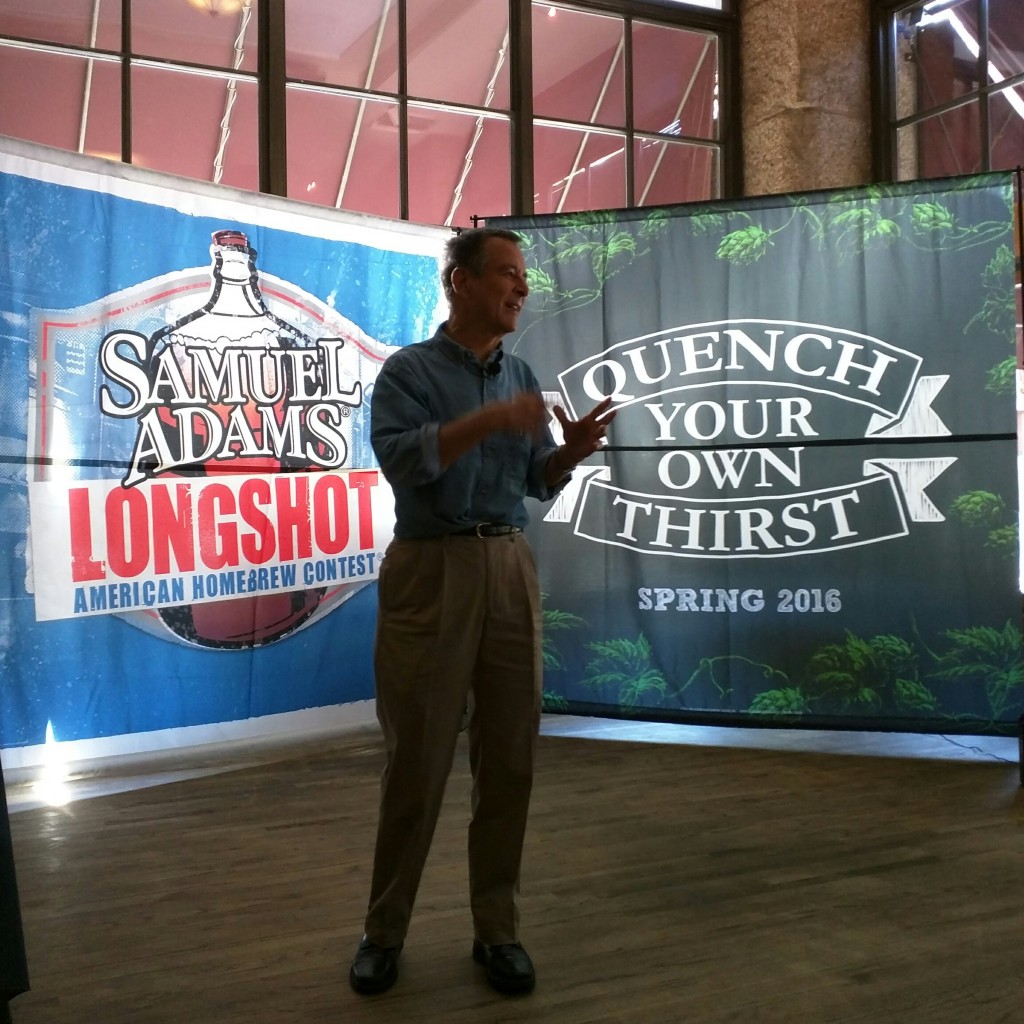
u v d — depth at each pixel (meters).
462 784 3.61
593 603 4.26
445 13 4.86
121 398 3.87
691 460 4.17
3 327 3.61
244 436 4.17
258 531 4.20
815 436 4.05
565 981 2.15
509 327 2.12
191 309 4.04
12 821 3.28
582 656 4.28
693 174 5.37
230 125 4.44
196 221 4.04
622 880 2.69
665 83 5.30
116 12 4.21
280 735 4.25
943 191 3.92
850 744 4.16
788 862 2.81
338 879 2.74
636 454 4.22
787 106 5.07
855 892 2.59
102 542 3.84
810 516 4.07
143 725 3.94
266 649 4.22
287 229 4.27
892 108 5.21
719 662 4.16
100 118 4.20
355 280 4.44
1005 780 3.61
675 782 3.62
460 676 2.06
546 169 5.06
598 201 5.18
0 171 3.59
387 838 2.12
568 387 4.27
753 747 4.12
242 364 4.16
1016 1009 2.00
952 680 3.93
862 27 5.19
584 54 5.13
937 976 2.14
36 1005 2.07
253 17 4.47
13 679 3.67
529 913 2.49
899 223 3.97
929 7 4.99
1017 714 3.86
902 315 3.97
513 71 4.98
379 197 4.74
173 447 4.00
